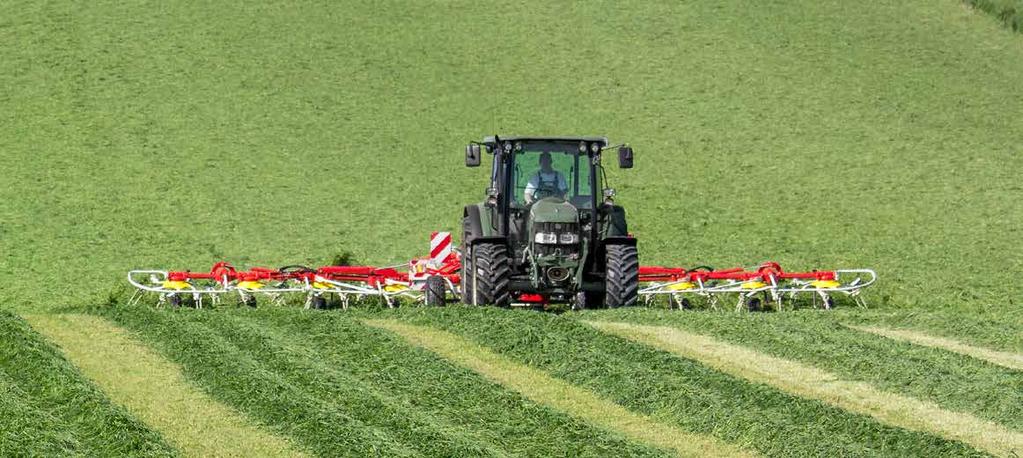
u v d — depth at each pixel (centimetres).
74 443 3803
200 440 3903
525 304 6488
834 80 16650
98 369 4747
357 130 14188
